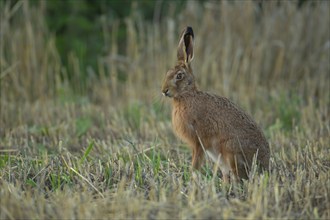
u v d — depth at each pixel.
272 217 10.00
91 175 12.50
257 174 12.08
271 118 18.97
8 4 22.52
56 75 22.66
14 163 13.75
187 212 9.93
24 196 10.80
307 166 13.26
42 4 23.58
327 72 21.92
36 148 15.74
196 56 22.66
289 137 16.62
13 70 21.95
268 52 22.58
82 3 27.38
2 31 22.03
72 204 10.14
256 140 12.58
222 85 21.73
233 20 22.84
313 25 22.75
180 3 27.36
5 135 17.50
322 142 15.30
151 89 22.16
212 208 10.15
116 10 29.02
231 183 11.92
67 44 26.48
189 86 13.01
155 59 23.16
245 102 20.28
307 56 22.75
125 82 23.84
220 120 12.60
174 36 24.08
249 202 10.57
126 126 18.08
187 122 12.93
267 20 22.73
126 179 12.12
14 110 20.02
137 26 27.86
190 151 15.23
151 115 19.19
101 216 9.89
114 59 23.80
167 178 11.80
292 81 22.38
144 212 9.86
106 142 16.31
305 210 10.45
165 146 15.48
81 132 17.36
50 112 19.83
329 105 19.94
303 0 25.98
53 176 12.09
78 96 22.45
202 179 12.16
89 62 26.27
